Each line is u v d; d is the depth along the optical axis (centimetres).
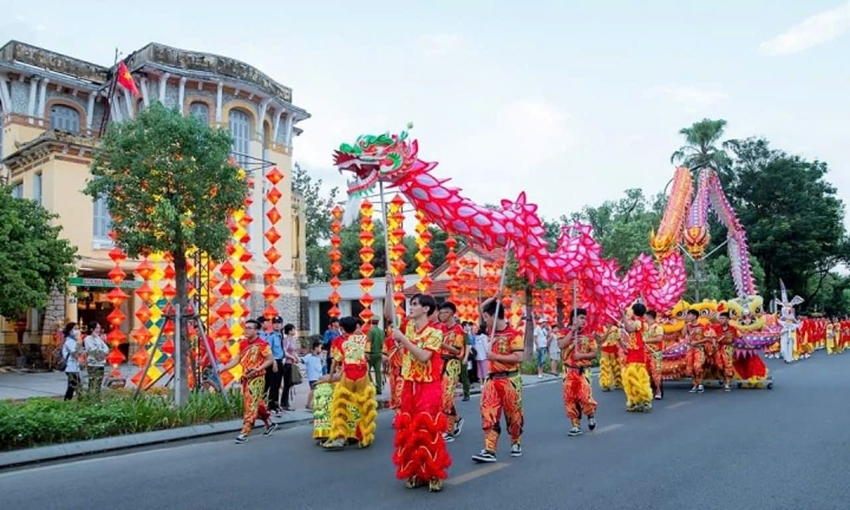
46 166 2547
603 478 724
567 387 1005
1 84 2758
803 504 623
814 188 4603
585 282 1199
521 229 1052
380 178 902
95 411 1009
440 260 4225
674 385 1716
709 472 746
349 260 4481
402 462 691
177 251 1200
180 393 1190
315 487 710
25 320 2650
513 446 850
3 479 768
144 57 2717
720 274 4459
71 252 2211
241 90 2869
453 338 993
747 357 1599
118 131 1188
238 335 1391
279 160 3105
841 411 1195
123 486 728
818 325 3275
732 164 4719
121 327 2784
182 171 1166
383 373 1529
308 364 1331
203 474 781
